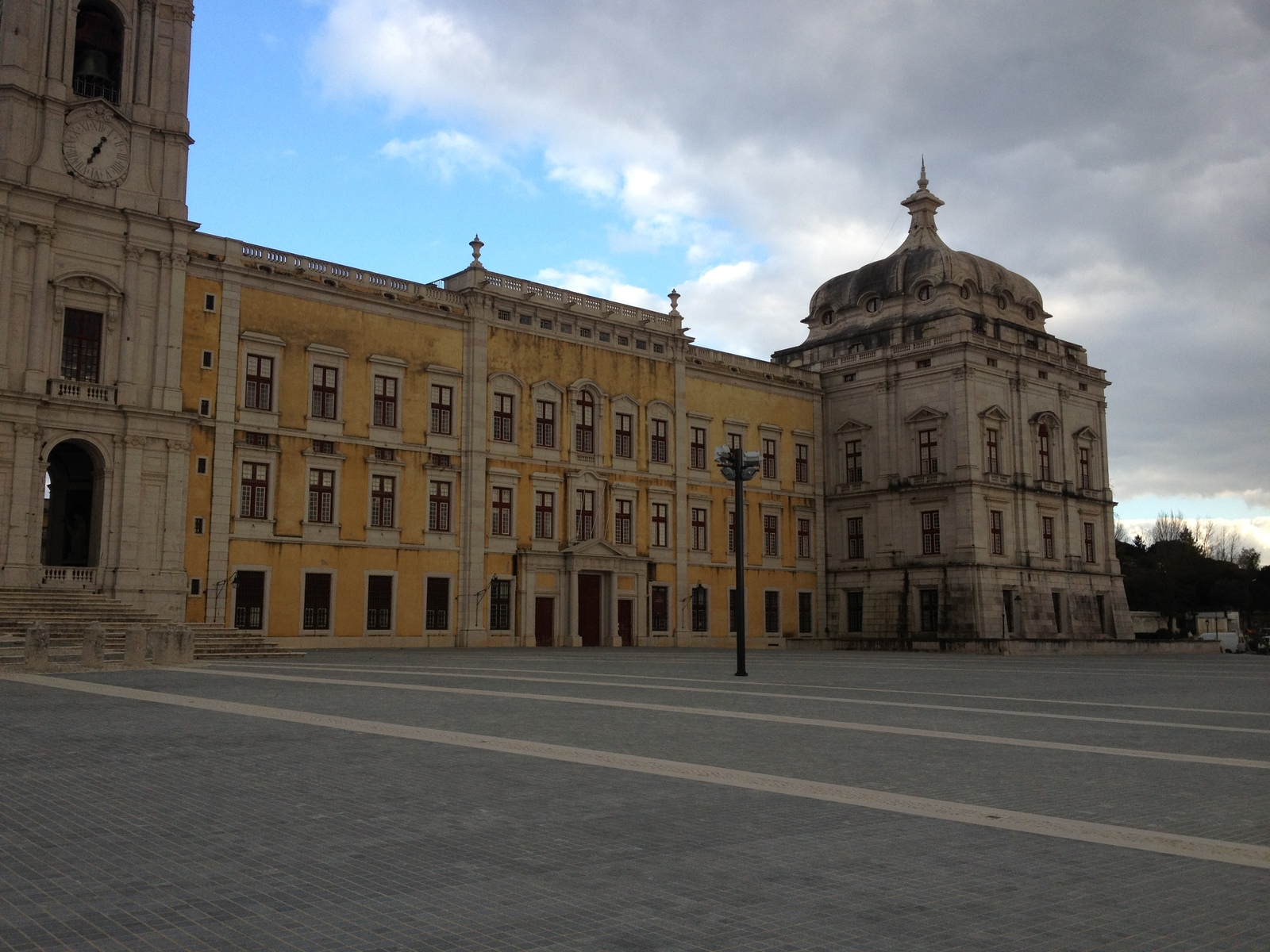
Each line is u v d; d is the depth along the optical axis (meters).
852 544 76.62
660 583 67.62
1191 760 15.54
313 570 52.91
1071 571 75.69
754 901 8.24
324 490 53.88
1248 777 14.08
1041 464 75.75
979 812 11.55
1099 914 8.05
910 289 76.12
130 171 47.91
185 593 47.84
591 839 10.09
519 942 7.29
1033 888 8.71
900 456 74.25
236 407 50.97
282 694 23.36
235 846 9.77
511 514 60.56
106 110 47.28
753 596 72.69
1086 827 10.89
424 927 7.59
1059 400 77.56
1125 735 18.61
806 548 76.62
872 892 8.53
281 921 7.70
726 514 72.06
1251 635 91.56
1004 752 16.06
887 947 7.29
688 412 70.31
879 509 74.62
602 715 20.17
